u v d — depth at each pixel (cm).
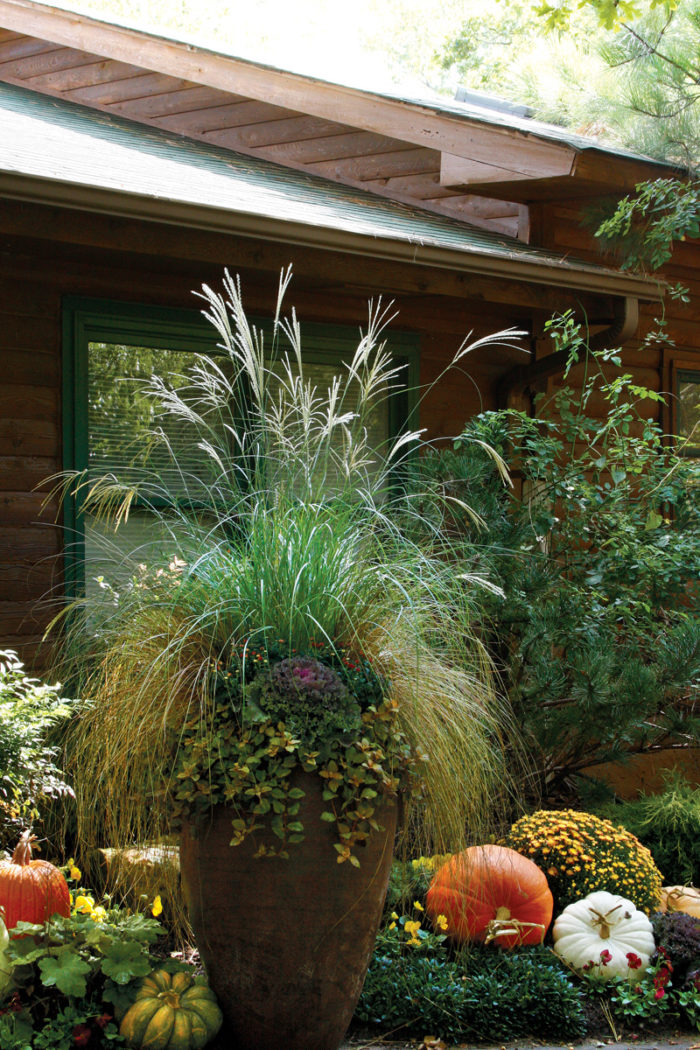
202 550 368
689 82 744
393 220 620
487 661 391
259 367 382
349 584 336
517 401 677
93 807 342
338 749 312
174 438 559
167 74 786
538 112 825
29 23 834
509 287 596
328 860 309
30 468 510
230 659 320
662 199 675
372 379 392
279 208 503
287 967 308
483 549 513
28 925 326
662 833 492
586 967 388
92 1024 317
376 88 762
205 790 307
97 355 539
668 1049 351
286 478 374
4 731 365
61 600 487
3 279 504
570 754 523
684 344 805
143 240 467
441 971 369
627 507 575
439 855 365
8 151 449
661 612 571
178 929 361
